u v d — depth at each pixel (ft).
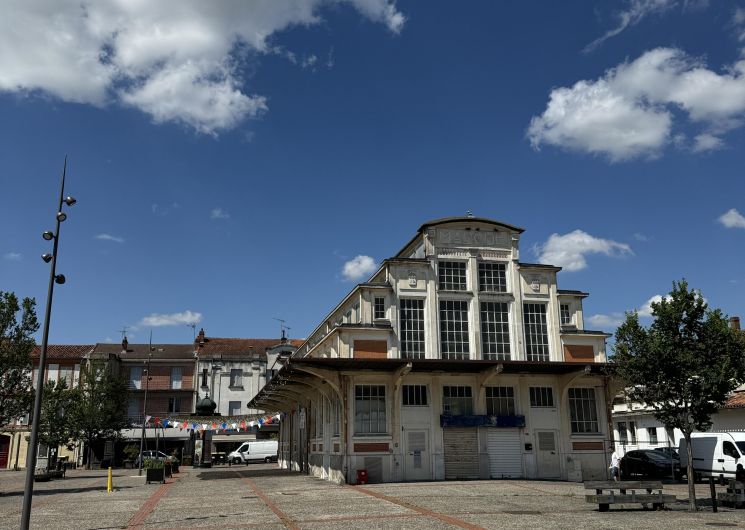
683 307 55.83
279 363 197.26
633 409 130.21
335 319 120.98
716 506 53.21
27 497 43.42
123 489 88.28
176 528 46.75
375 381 90.27
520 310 99.19
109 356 176.76
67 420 136.87
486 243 100.94
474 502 60.18
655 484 54.75
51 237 48.91
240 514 54.24
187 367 195.62
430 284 96.73
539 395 96.37
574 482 86.74
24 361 87.25
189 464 183.21
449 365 86.43
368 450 87.51
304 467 123.95
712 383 53.47
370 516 50.78
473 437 92.32
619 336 59.21
